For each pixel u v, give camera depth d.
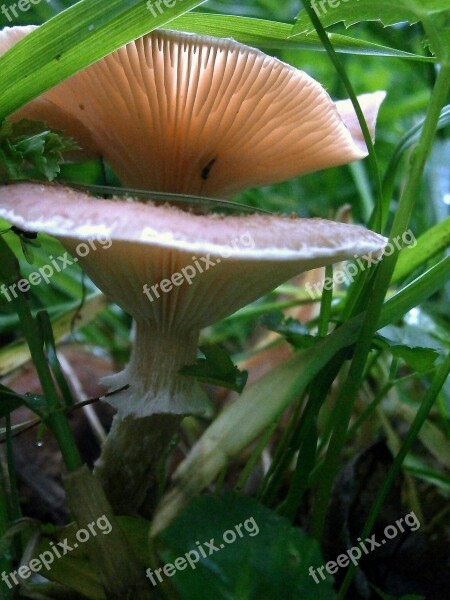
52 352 0.15
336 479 0.18
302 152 0.17
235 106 0.15
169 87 0.14
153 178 0.17
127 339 0.27
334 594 0.11
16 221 0.12
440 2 0.12
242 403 0.13
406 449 0.15
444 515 0.18
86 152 0.18
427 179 0.31
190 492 0.12
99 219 0.12
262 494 0.16
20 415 0.22
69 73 0.13
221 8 0.32
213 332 0.29
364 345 0.13
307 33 0.15
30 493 0.20
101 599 0.14
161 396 0.15
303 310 0.26
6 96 0.13
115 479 0.16
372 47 0.16
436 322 0.26
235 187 0.18
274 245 0.12
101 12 0.12
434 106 0.13
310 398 0.15
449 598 0.17
